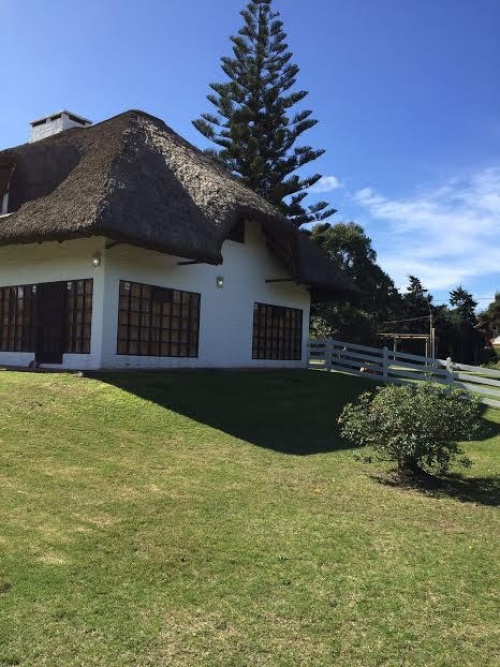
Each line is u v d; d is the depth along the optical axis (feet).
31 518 18.51
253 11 98.32
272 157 99.14
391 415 25.98
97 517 18.95
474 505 23.21
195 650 12.10
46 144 50.72
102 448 27.17
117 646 12.08
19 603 13.48
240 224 57.62
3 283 52.42
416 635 13.04
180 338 50.60
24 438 27.35
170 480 23.52
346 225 172.24
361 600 14.51
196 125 98.99
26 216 44.42
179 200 45.19
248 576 15.48
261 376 50.44
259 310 60.03
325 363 64.18
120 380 38.96
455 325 220.84
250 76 97.55
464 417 26.11
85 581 14.67
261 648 12.27
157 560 16.07
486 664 12.10
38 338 48.55
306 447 31.68
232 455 28.43
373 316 160.35
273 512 20.59
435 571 16.43
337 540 18.34
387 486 25.31
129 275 45.88
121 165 43.32
